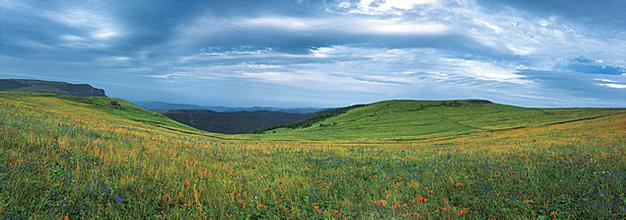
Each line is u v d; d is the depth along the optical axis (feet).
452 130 320.70
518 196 22.49
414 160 51.52
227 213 20.47
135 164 31.76
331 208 22.50
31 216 17.28
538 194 22.70
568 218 18.04
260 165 43.80
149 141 62.80
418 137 249.14
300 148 91.50
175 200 23.15
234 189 26.37
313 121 597.93
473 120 413.18
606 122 197.98
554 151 54.44
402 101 648.38
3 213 17.17
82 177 25.32
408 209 21.11
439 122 417.69
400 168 40.50
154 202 21.67
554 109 465.47
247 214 20.79
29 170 24.47
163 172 29.86
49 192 20.92
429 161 47.73
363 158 56.90
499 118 409.69
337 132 372.38
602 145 64.34
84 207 19.90
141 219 19.25
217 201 22.84
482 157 50.19
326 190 27.12
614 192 21.97
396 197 24.26
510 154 53.57
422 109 564.30
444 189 25.93
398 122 447.01
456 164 41.57
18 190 20.29
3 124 47.26
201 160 43.91
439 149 88.58
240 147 86.38
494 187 25.14
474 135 223.10
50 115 106.32
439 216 19.56
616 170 28.58
